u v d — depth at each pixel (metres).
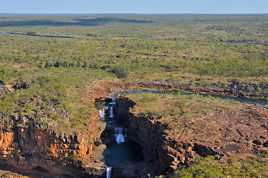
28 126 62.97
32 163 63.25
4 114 65.75
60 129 62.25
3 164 64.75
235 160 50.25
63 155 61.88
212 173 45.62
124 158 64.56
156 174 58.81
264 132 60.62
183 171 48.31
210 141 57.53
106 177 61.75
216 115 67.00
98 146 66.81
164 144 58.25
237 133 60.19
